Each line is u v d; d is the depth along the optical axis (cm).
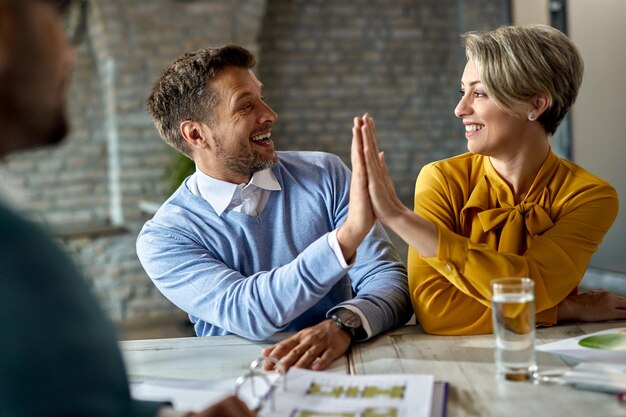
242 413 91
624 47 316
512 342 114
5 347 69
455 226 160
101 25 529
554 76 144
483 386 113
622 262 332
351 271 170
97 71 553
